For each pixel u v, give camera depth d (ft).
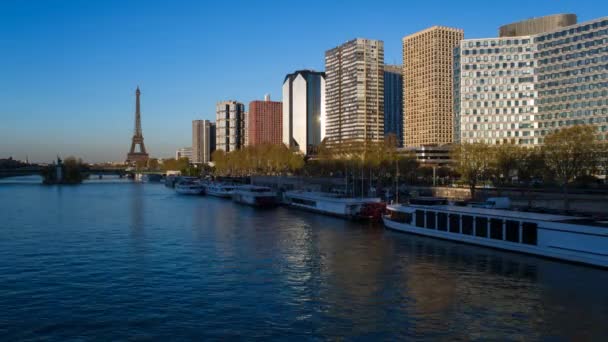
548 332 162.30
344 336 160.15
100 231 375.45
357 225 402.52
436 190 606.96
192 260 267.18
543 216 277.85
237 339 158.10
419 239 326.85
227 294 204.03
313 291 207.92
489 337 158.81
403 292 205.26
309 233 358.43
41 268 249.96
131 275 234.99
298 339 157.89
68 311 183.83
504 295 199.52
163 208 571.28
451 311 181.88
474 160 578.25
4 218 463.42
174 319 175.42
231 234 357.20
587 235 238.68
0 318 176.76
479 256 268.62
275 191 644.69
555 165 499.51
